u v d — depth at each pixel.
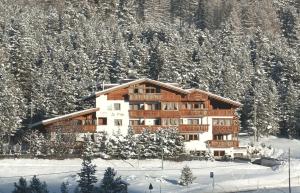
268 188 83.75
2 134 107.12
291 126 135.88
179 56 146.38
